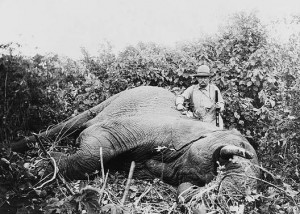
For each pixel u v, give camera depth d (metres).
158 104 7.77
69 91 9.95
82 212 5.27
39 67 9.44
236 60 9.76
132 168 5.78
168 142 7.04
